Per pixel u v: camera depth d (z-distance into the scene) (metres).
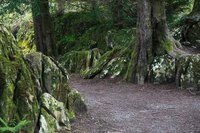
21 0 16.98
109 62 16.95
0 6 18.22
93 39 22.62
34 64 7.93
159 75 14.66
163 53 15.09
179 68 13.97
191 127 8.34
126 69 16.16
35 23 20.92
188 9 22.48
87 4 24.52
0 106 6.08
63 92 8.59
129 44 16.84
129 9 22.11
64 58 21.31
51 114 7.29
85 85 15.38
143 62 15.11
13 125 6.05
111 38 21.05
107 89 14.22
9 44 6.95
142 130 8.09
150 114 9.73
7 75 6.38
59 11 26.72
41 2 20.11
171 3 20.30
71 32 24.98
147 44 15.11
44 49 20.89
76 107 9.02
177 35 18.67
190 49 17.05
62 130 7.32
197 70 13.41
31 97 6.74
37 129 6.71
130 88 14.25
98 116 9.20
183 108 10.47
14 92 6.49
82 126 8.07
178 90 13.47
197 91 13.08
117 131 7.91
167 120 9.04
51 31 21.22
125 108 10.51
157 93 13.13
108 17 24.16
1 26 6.99
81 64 20.08
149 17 15.13
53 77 8.33
